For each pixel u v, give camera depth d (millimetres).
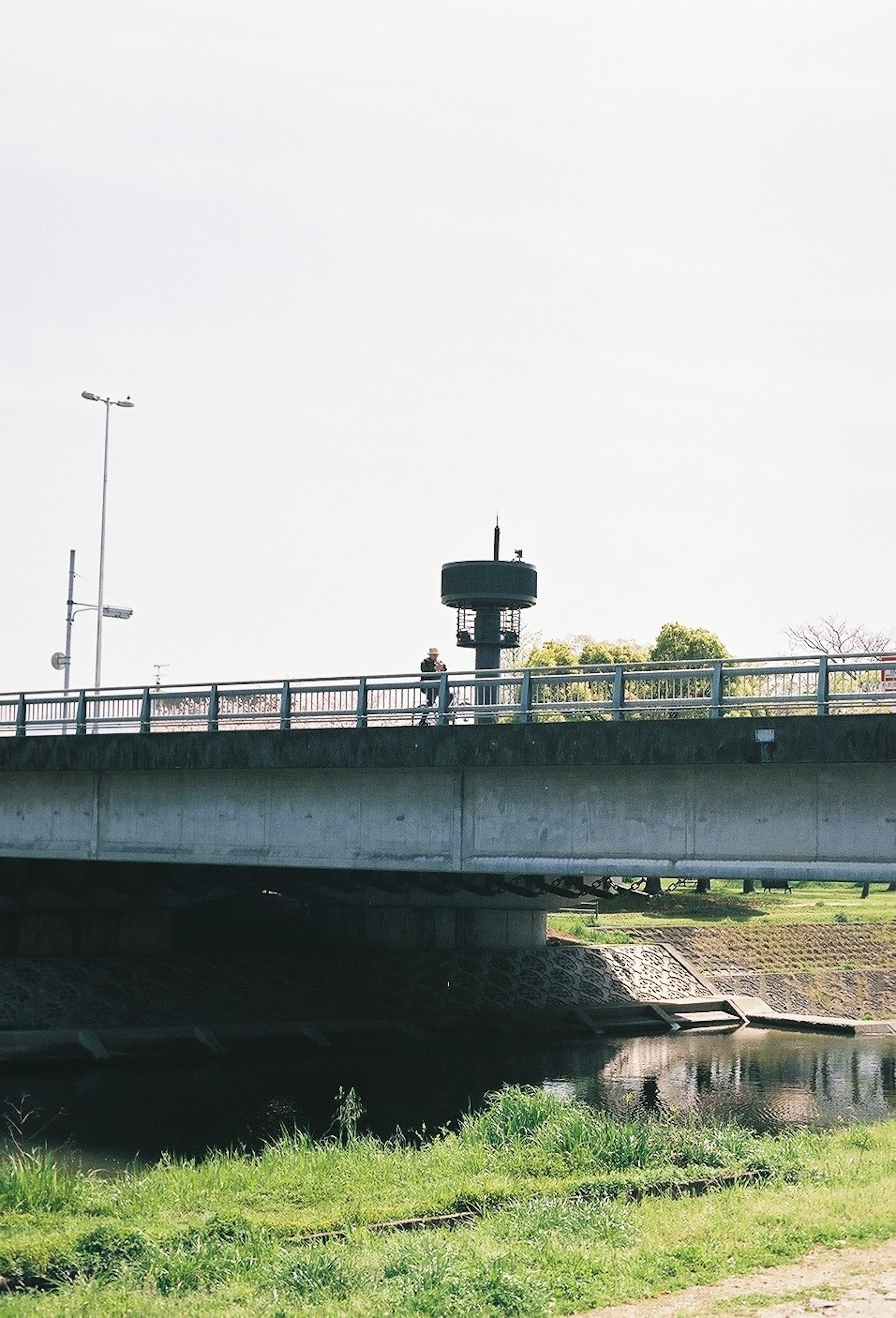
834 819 23672
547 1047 48344
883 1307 13742
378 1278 15453
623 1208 18344
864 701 23734
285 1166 22703
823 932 66375
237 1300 14875
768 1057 46562
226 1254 16578
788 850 24141
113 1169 27375
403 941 54156
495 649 55406
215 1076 40875
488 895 45688
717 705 25469
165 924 49844
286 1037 46062
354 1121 34062
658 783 25875
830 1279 14844
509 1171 21797
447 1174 21734
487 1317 13930
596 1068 43906
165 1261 16141
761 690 32312
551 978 54906
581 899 71312
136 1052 43219
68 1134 31641
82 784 36938
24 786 38469
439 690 30562
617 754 25828
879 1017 59281
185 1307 14523
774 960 62469
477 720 31547
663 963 59406
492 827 28297
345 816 30953
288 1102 36656
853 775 23516
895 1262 15367
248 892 52438
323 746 30672
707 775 25250
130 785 35781
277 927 55375
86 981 45812
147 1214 19453
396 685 31359
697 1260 15648
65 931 47531
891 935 67750
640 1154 22438
